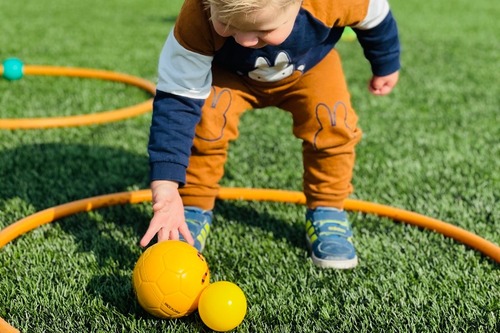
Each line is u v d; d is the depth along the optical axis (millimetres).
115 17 9680
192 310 2031
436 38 8180
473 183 3400
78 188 3256
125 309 2150
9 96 4957
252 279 2383
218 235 2756
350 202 3002
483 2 12289
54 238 2670
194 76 2197
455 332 2066
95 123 4262
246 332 2037
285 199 3104
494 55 7074
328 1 2189
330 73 2461
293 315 2146
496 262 2549
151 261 2004
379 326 2092
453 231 2729
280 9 1796
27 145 3789
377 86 2637
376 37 2449
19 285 2273
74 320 2078
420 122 4500
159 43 7566
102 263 2471
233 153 3803
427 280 2402
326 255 2512
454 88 5523
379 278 2416
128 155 3723
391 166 3623
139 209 2984
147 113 4531
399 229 2852
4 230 2562
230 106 2424
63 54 6793
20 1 11125
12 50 6918
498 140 4137
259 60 2254
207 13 2088
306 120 2494
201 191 2557
